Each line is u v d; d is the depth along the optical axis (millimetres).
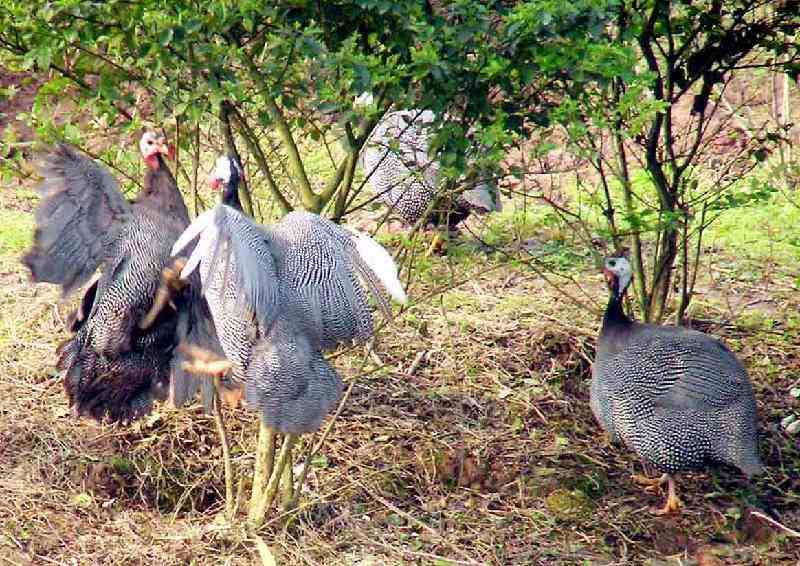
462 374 13086
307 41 8742
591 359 13344
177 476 11359
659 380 11078
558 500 11430
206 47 9133
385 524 10969
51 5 9047
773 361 13609
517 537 10953
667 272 12859
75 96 11359
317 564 10180
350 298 9352
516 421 12453
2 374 12609
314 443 11273
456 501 11406
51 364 12812
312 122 10992
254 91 10406
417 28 8789
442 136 9477
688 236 12633
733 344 13891
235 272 8883
